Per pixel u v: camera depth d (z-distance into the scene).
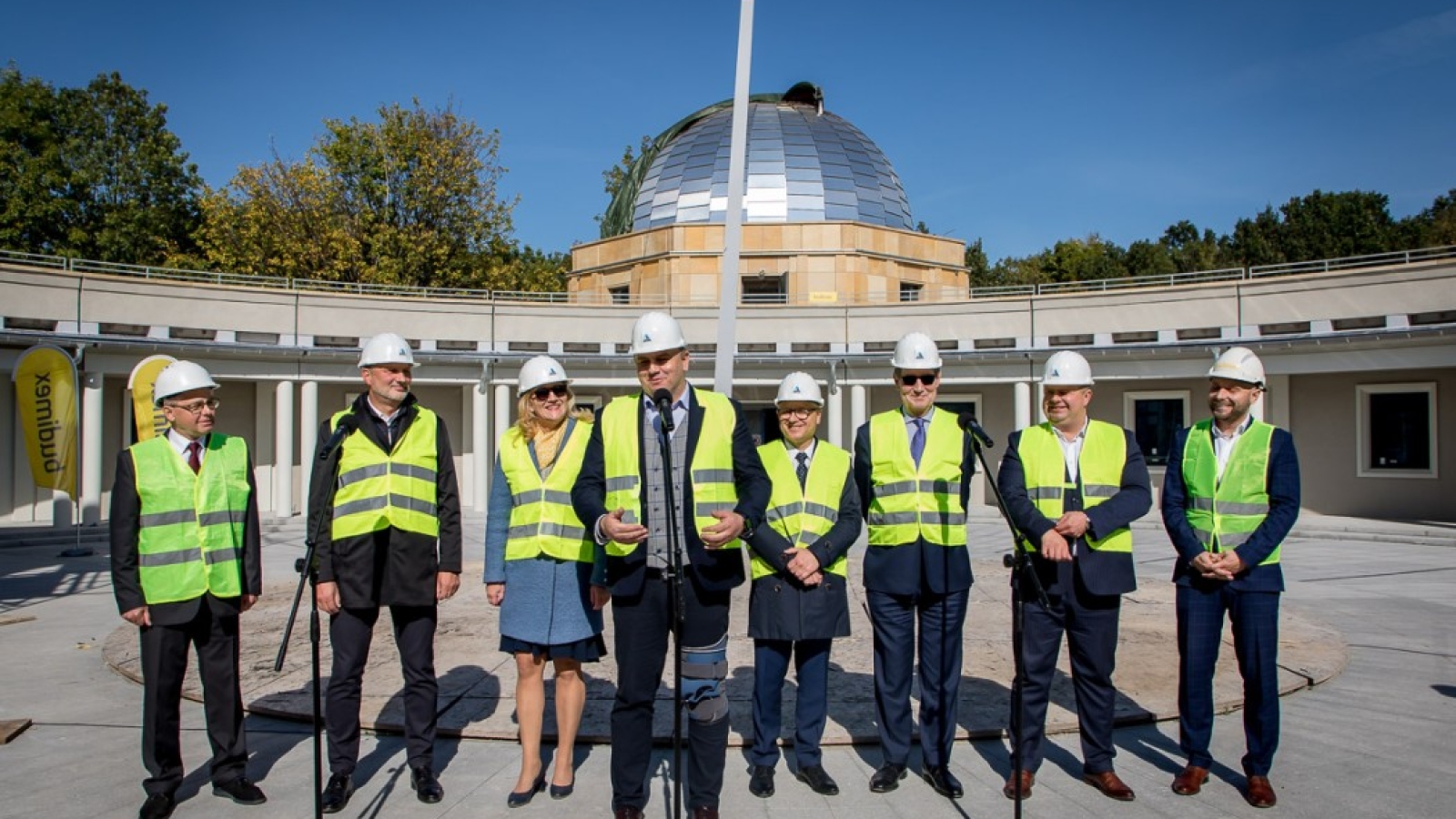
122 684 7.20
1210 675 4.89
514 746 5.57
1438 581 12.75
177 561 4.64
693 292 27.52
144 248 37.16
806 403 5.11
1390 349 20.83
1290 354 22.23
